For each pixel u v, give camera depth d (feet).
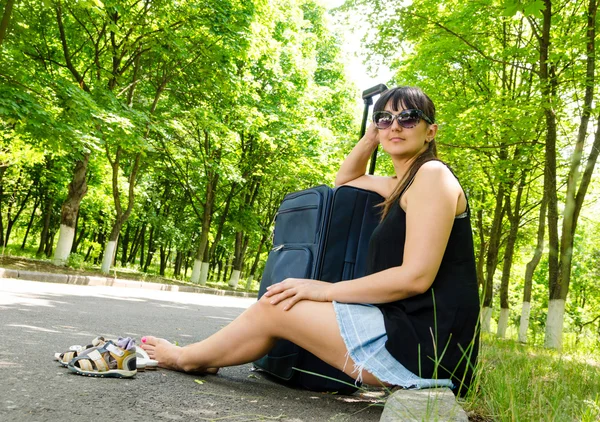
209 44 51.26
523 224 65.31
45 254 93.81
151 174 86.74
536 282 90.43
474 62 50.55
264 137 65.82
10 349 9.34
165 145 65.57
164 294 42.70
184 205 90.33
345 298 7.44
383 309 7.48
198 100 61.62
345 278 9.64
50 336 11.83
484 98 47.57
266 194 96.07
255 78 72.33
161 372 8.66
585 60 37.11
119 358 7.89
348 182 10.22
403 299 7.39
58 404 6.05
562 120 39.06
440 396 6.58
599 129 18.42
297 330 7.64
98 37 47.44
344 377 9.12
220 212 89.66
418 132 8.07
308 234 9.85
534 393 8.57
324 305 7.52
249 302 51.55
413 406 6.07
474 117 40.24
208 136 67.92
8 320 13.80
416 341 7.09
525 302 52.13
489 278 52.08
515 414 6.97
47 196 85.76
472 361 7.45
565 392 9.26
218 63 54.80
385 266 7.68
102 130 43.62
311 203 9.94
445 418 5.66
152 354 9.12
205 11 50.06
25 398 6.14
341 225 9.68
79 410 5.91
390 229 7.68
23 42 42.14
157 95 55.42
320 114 88.84
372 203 9.78
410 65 53.83
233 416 6.45
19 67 37.06
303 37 81.87
